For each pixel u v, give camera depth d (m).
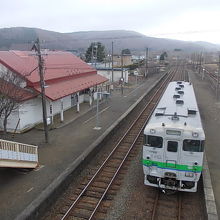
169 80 55.09
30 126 20.84
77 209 10.52
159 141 10.83
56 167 14.01
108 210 10.45
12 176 13.03
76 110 27.16
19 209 10.21
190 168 10.64
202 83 49.94
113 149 17.08
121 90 39.91
